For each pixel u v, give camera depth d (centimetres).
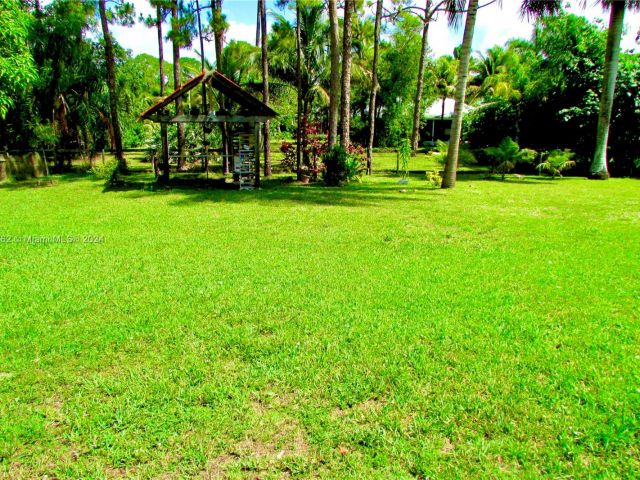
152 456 245
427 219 880
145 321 407
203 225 819
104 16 1759
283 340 371
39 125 1762
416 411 280
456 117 1333
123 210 975
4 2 1249
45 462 243
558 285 503
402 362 335
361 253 636
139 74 2881
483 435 260
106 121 2255
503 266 575
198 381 313
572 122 1881
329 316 417
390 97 3806
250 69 2392
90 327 396
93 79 2097
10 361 341
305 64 1983
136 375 321
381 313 424
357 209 989
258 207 1013
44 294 475
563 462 239
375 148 3778
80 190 1304
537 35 1966
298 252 639
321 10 1653
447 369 326
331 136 1505
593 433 258
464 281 516
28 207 1019
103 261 596
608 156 1855
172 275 536
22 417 278
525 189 1371
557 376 315
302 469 235
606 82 1584
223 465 238
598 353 348
